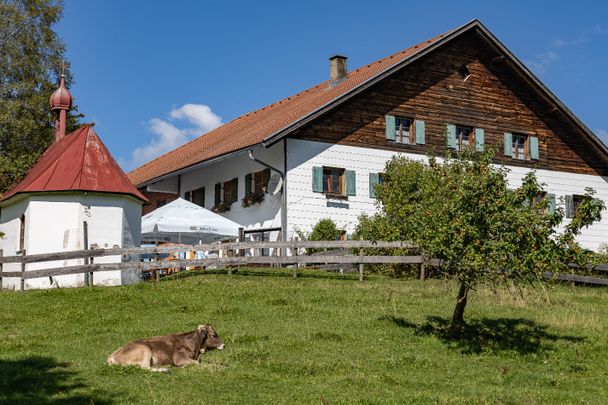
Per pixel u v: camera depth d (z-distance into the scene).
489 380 11.82
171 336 12.14
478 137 33.19
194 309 16.94
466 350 13.66
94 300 18.23
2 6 39.22
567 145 35.69
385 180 29.02
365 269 24.66
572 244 13.18
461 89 33.25
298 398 10.17
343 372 11.73
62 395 9.92
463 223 12.97
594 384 11.95
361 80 31.86
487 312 17.19
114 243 24.69
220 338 13.76
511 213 12.91
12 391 10.11
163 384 10.65
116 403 9.62
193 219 27.36
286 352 12.91
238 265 24.05
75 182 24.34
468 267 13.09
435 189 14.27
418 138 31.83
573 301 19.98
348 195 30.02
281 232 28.66
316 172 29.50
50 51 40.78
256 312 16.58
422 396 10.43
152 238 31.23
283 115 34.06
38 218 24.31
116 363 11.56
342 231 29.28
